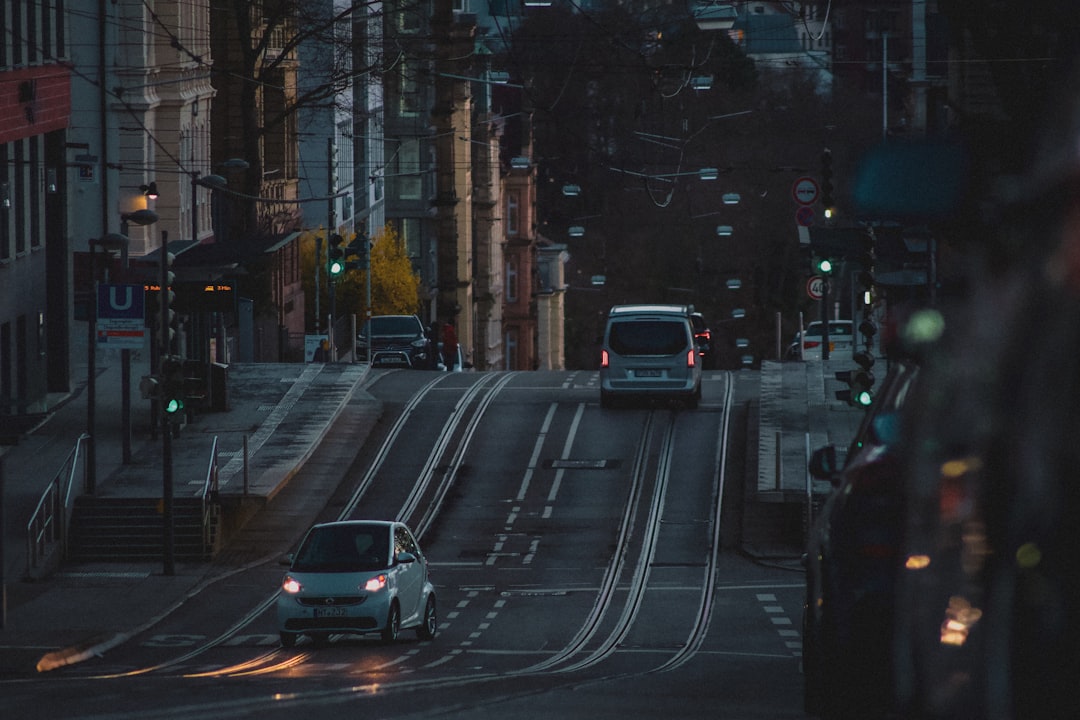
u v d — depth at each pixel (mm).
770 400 84188
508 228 199750
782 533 63875
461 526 66062
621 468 74188
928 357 8688
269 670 35469
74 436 73062
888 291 77438
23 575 55250
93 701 20203
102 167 90375
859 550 12219
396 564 44438
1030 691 6766
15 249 72875
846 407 81500
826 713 12695
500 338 197125
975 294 7414
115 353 89688
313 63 136375
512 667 36812
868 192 7707
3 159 71062
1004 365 6965
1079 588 6645
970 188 7547
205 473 67875
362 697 20375
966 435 7480
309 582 43562
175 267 70812
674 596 54219
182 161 101750
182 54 101062
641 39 138375
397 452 77375
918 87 108562
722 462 74688
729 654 41281
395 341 115875
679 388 83375
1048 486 6680
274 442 75375
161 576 56938
